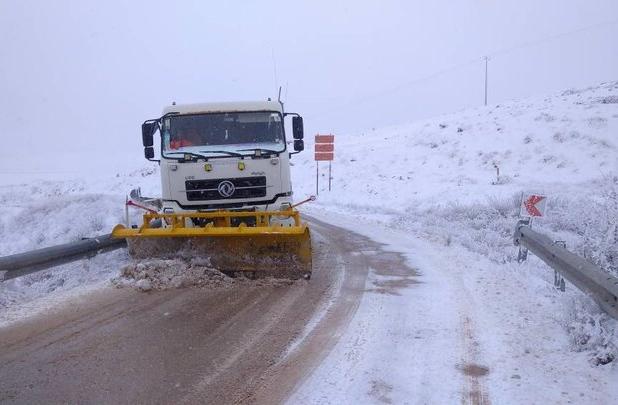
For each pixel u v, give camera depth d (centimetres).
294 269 809
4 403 421
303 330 598
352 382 462
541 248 807
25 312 663
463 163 2941
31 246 1138
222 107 934
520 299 708
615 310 515
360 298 731
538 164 2673
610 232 718
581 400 424
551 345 540
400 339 566
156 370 487
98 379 466
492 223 1461
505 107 4147
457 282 815
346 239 1309
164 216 835
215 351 534
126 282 789
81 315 649
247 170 886
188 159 884
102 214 1362
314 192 2953
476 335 574
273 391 445
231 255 819
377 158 3419
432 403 423
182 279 782
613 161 2498
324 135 2916
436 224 1541
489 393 439
